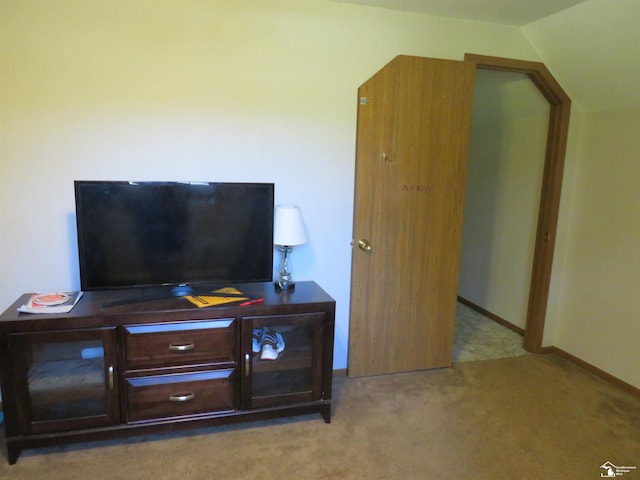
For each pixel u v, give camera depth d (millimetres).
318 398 2271
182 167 2330
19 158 2127
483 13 2523
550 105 2996
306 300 2197
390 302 2766
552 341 3264
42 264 2242
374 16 2488
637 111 2596
